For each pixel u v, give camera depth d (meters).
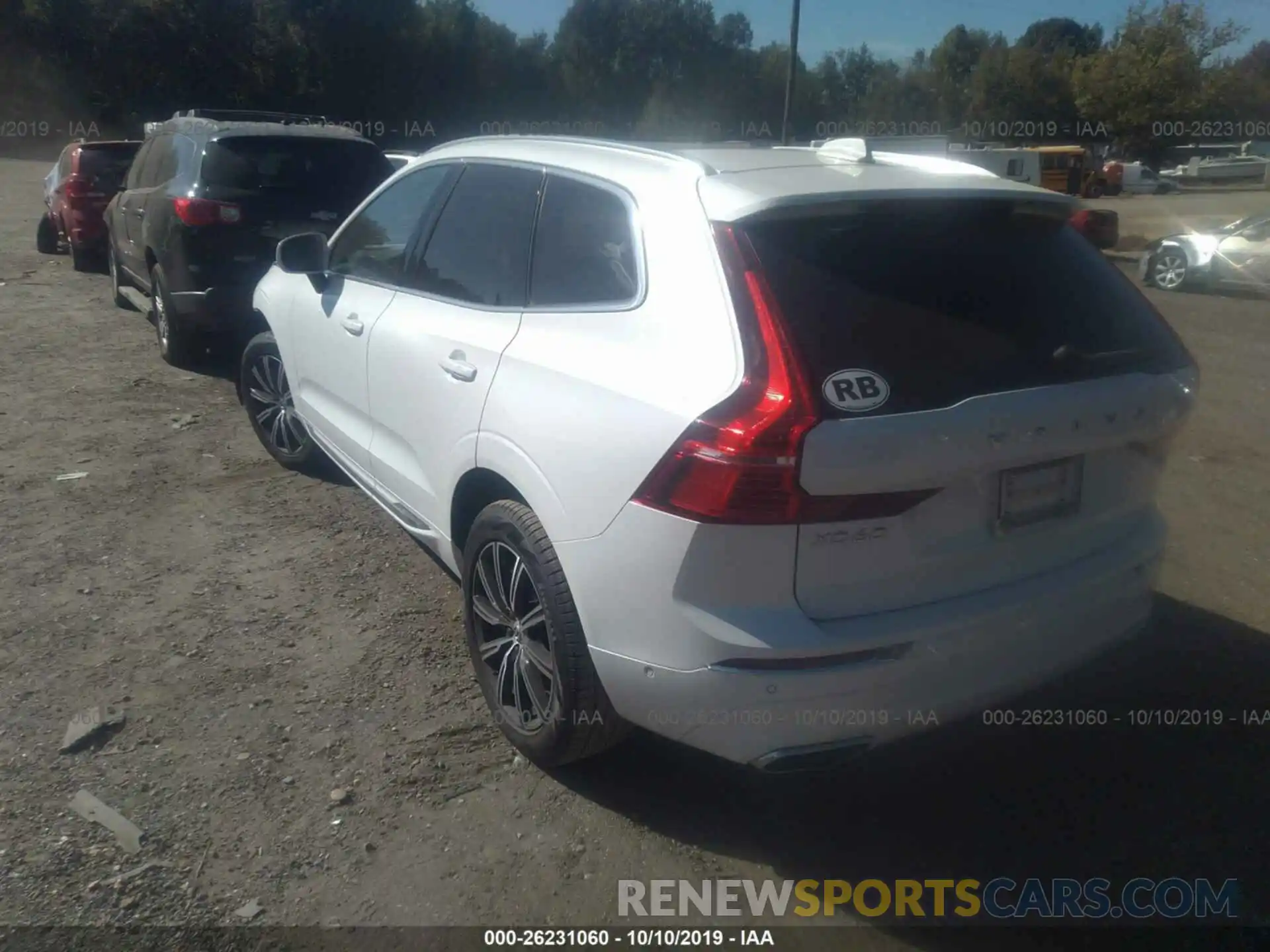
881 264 3.00
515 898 3.02
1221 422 7.88
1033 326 3.08
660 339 3.00
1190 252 15.89
